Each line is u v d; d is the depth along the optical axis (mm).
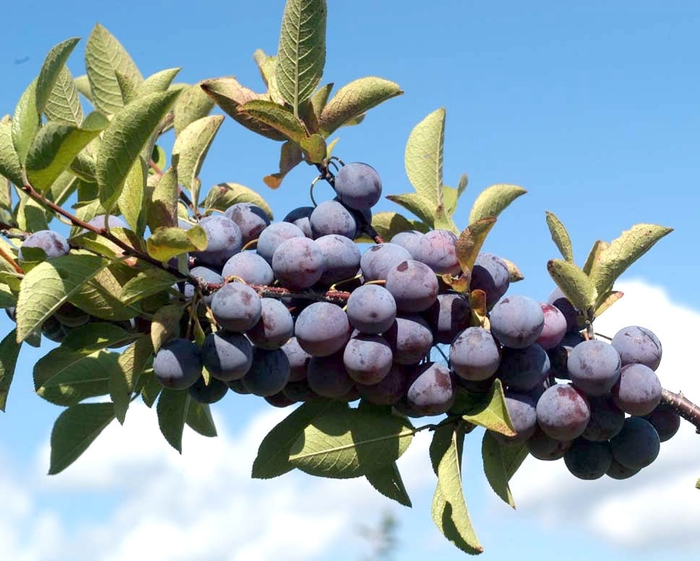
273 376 551
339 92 614
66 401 587
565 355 577
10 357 574
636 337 574
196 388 572
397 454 563
